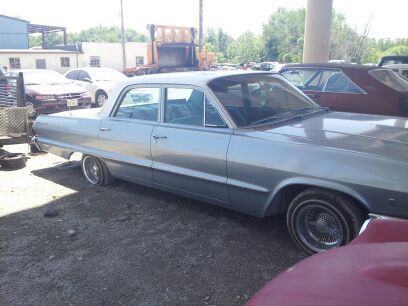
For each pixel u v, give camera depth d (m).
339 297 1.53
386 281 1.55
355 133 3.66
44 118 6.26
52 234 4.24
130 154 4.90
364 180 3.08
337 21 53.75
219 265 3.54
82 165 5.88
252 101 4.26
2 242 4.09
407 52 56.94
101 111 5.40
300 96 4.79
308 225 3.60
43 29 40.16
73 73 16.22
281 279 1.78
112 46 40.97
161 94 4.57
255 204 3.81
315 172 3.31
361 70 7.06
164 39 17.44
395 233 2.21
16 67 33.72
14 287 3.32
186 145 4.21
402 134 3.63
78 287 3.29
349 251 1.90
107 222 4.50
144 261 3.65
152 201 5.08
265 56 75.94
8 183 5.98
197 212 4.69
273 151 3.57
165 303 3.05
